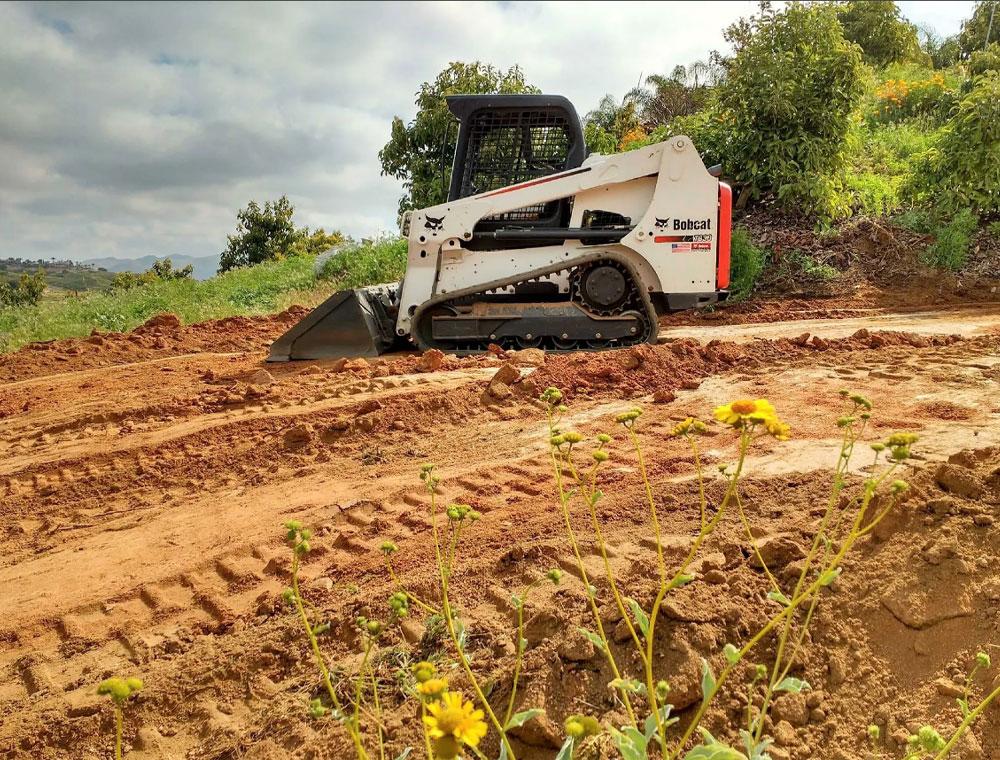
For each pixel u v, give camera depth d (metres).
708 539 3.61
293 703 2.95
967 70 23.52
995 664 2.48
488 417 6.64
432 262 9.52
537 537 4.06
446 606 2.26
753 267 13.74
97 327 14.11
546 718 2.49
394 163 19.36
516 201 9.41
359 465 5.74
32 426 7.34
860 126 18.59
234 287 18.45
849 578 2.93
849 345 8.41
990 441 4.96
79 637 3.69
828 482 4.20
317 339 9.52
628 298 9.45
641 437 5.75
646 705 2.48
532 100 9.72
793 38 14.83
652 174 9.41
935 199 14.96
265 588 3.99
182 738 2.93
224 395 7.67
